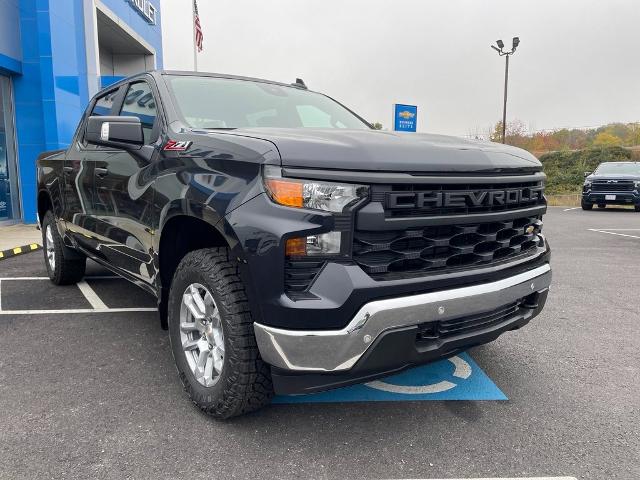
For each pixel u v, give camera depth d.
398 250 2.31
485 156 2.60
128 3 16.80
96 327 4.09
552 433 2.58
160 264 2.94
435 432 2.58
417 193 2.30
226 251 2.52
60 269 5.18
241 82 3.85
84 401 2.83
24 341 3.76
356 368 2.19
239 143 2.39
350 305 2.12
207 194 2.40
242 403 2.45
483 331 2.57
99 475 2.17
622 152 35.47
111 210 3.54
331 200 2.15
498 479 2.20
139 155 3.12
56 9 11.16
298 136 2.43
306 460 2.32
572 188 32.50
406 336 2.23
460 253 2.49
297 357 2.15
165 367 3.31
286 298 2.14
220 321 2.45
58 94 11.22
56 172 4.76
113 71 20.09
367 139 2.40
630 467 2.29
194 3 15.07
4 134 10.94
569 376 3.29
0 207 10.90
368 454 2.37
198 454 2.34
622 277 6.37
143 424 2.59
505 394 3.02
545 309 4.87
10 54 10.55
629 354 3.69
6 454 2.31
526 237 3.00
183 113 3.16
